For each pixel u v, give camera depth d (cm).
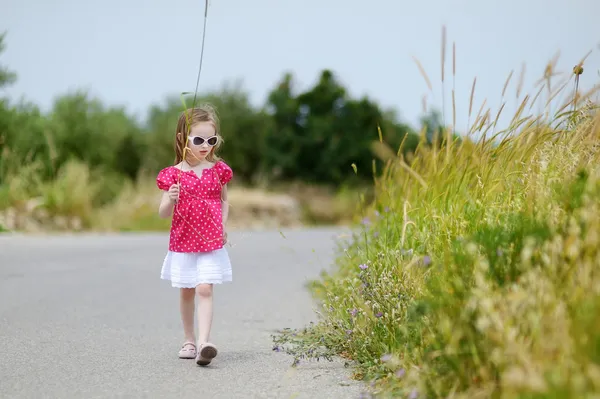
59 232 2097
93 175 2723
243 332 739
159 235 2123
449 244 548
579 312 353
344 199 4131
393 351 518
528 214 464
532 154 606
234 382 529
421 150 789
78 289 999
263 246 1834
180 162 645
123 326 754
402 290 562
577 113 596
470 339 394
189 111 630
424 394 422
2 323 750
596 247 378
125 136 4322
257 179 5194
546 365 328
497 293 395
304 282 1129
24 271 1164
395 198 842
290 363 593
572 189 446
